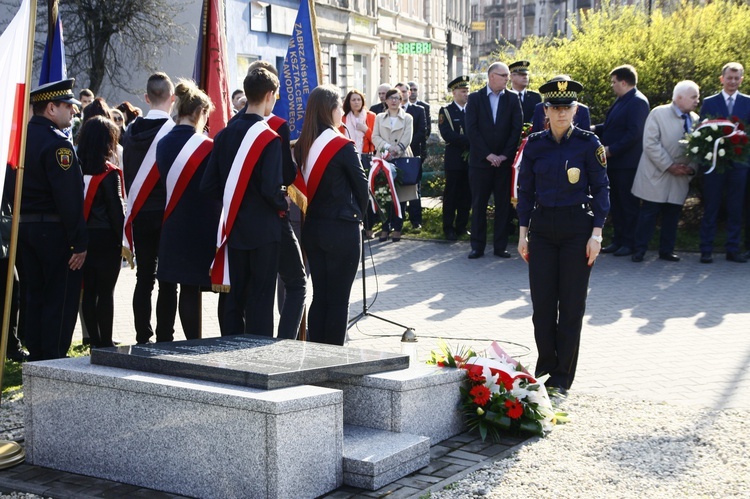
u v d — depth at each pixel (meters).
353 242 6.36
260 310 6.04
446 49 54.09
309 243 6.42
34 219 6.40
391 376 5.01
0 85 5.27
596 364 6.95
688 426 5.39
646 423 5.47
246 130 5.93
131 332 8.30
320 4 32.59
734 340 7.61
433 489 4.45
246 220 5.98
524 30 89.12
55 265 6.46
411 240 13.91
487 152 11.91
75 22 23.30
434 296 9.79
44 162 6.30
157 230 6.86
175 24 24.09
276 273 6.07
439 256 12.45
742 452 4.92
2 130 5.26
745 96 11.32
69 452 4.89
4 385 6.57
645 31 14.16
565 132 6.16
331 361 4.82
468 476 4.62
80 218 6.36
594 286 10.07
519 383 5.36
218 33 7.41
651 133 11.27
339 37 34.84
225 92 7.49
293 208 7.56
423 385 5.05
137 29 23.69
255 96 6.02
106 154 6.94
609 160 11.82
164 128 6.68
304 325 6.84
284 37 30.33
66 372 4.83
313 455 4.33
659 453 4.94
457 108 13.52
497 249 12.29
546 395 5.44
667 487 4.45
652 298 9.38
